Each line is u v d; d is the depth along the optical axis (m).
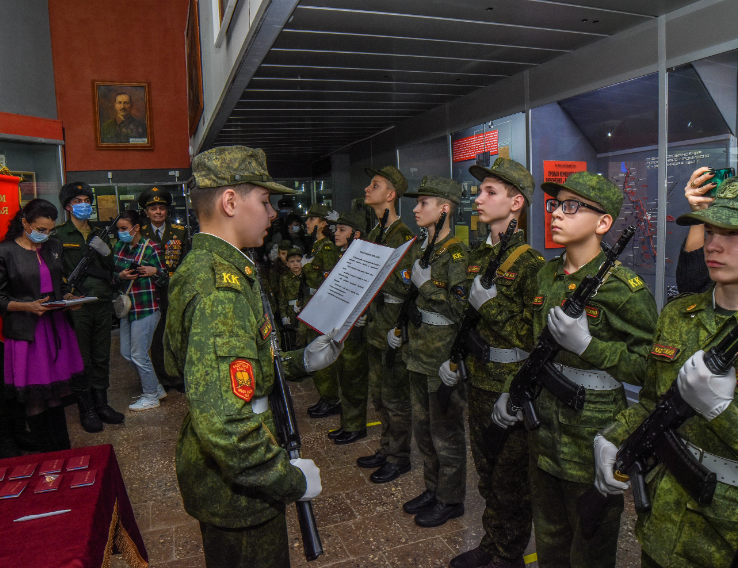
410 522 2.83
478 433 2.36
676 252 3.72
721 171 2.30
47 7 9.59
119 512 1.84
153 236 5.25
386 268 1.71
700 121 3.43
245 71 4.47
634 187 4.05
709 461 1.26
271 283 5.84
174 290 1.35
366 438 4.00
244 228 1.41
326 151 9.80
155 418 4.58
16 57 8.72
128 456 3.79
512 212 2.40
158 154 10.63
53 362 3.31
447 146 6.00
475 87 5.31
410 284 3.02
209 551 1.41
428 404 2.88
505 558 2.31
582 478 1.73
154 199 5.21
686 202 3.61
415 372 2.85
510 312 2.15
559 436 1.78
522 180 2.35
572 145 4.46
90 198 4.43
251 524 1.36
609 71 3.92
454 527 2.77
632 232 1.55
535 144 4.71
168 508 3.07
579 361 1.74
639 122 3.90
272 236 7.92
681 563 1.30
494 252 2.33
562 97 4.35
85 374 3.94
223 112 6.01
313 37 3.76
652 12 3.49
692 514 1.29
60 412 3.47
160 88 10.52
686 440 1.31
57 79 9.83
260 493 1.37
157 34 10.42
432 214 2.76
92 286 4.33
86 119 10.10
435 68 4.61
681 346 1.34
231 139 8.10
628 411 1.54
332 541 2.68
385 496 3.12
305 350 1.75
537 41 3.97
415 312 2.81
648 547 1.36
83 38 9.96
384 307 3.38
